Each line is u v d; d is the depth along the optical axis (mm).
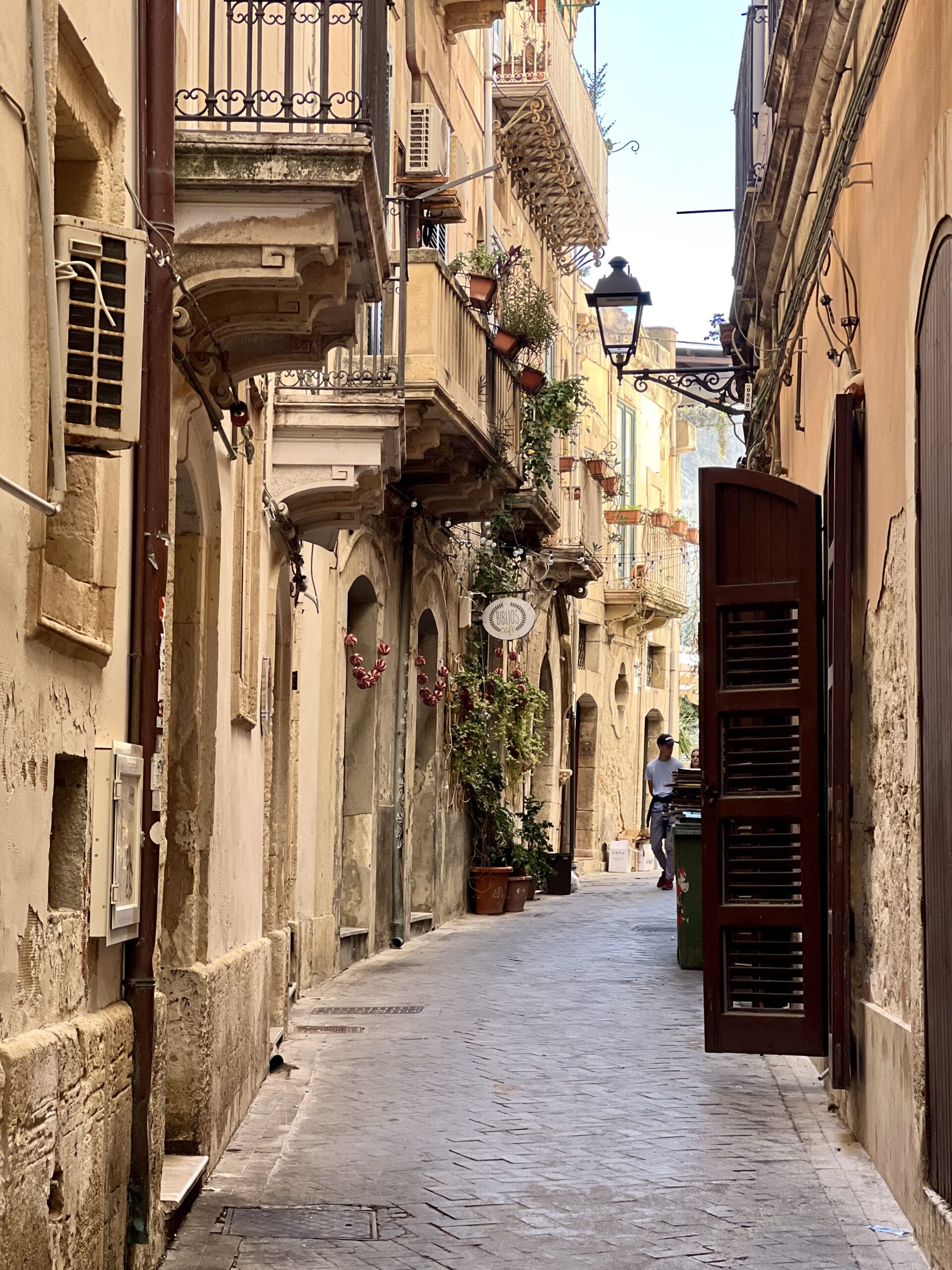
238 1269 6152
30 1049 4426
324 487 11812
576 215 29938
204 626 8125
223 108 8695
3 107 4301
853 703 8914
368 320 12102
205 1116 7605
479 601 23000
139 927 6051
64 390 4844
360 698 17469
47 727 4844
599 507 30891
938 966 6383
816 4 9406
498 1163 7895
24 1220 4316
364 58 8031
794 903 9562
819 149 10453
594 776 35125
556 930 19641
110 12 5723
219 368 7664
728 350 16891
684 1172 7738
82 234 4859
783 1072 10453
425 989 14242
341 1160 7941
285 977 11930
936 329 6449
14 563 4414
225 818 8680
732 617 10086
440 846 20391
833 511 8805
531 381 19781
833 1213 7008
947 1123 6156
